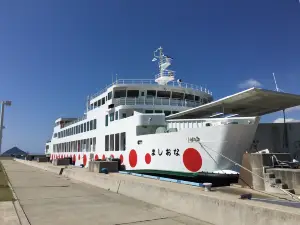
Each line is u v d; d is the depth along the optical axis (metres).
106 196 12.19
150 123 20.16
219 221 7.37
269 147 19.34
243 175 13.83
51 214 8.77
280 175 12.46
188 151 16.48
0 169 31.67
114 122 24.14
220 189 12.94
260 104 18.44
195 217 8.20
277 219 5.93
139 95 24.89
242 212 6.77
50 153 56.03
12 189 14.51
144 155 19.47
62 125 46.22
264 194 11.62
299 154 18.53
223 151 15.25
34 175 23.91
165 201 9.71
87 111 32.41
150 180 13.03
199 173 15.55
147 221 7.87
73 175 20.97
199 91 26.98
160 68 30.48
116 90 24.89
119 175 16.59
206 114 21.59
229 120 16.02
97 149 27.55
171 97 25.52
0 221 7.81
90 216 8.48
